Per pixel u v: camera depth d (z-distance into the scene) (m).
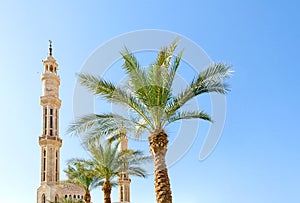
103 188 40.34
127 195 95.00
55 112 94.12
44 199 85.06
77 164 44.94
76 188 87.25
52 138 90.88
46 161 88.56
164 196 21.95
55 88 95.62
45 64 96.75
